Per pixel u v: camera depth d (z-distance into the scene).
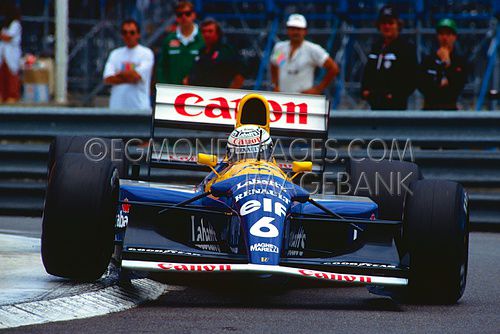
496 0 64.69
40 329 18.08
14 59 68.31
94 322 18.94
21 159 40.78
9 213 40.16
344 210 23.86
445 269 21.58
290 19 44.06
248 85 81.06
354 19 70.94
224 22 79.38
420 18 68.06
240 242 21.97
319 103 28.30
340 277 20.56
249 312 20.53
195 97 28.17
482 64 77.50
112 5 85.19
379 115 39.78
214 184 23.11
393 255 21.91
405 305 22.14
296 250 23.70
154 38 81.00
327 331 18.55
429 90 43.41
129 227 21.55
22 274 23.28
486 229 38.56
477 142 39.50
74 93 86.19
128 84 45.56
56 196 21.17
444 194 21.84
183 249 21.12
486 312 21.33
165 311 20.42
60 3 59.66
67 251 21.28
